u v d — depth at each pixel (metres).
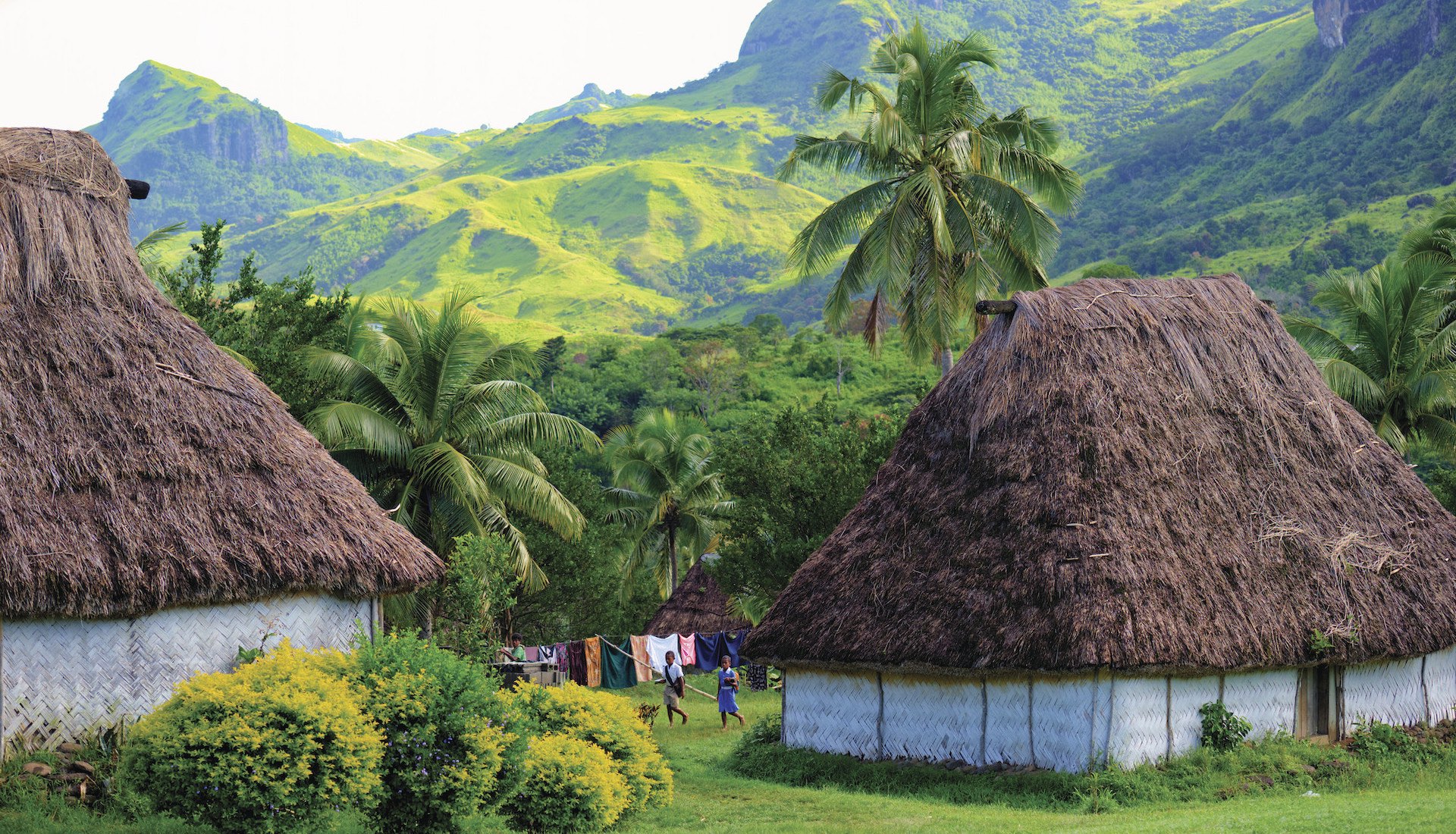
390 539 16.61
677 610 45.56
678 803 16.62
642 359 139.50
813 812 15.92
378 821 11.66
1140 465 18.86
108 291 16.38
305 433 17.16
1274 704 19.00
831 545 21.11
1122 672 16.97
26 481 14.08
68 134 17.59
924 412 21.73
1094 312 20.70
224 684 11.22
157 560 14.38
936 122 29.56
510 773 12.41
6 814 12.05
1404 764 18.44
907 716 19.48
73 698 14.37
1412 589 19.83
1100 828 12.84
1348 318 34.94
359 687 11.68
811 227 29.72
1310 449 21.20
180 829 11.49
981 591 18.11
